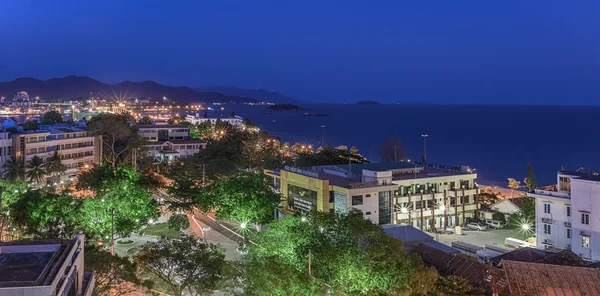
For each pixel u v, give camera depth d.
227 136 171.12
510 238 70.88
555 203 62.62
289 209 81.12
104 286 40.22
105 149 144.62
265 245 44.09
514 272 38.28
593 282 36.97
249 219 70.69
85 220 59.25
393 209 75.25
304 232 43.31
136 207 65.81
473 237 76.81
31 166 100.31
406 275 37.12
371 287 36.66
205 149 140.62
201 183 97.88
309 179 76.38
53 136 117.44
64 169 109.12
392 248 39.22
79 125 145.62
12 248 31.70
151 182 101.81
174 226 71.75
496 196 99.50
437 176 83.75
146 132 165.38
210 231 76.88
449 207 83.62
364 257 37.66
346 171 85.06
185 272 41.22
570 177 61.94
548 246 62.94
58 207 58.72
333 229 42.62
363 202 72.06
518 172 178.12
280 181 85.94
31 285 24.81
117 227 62.28
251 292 36.38
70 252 30.62
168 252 41.41
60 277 27.19
